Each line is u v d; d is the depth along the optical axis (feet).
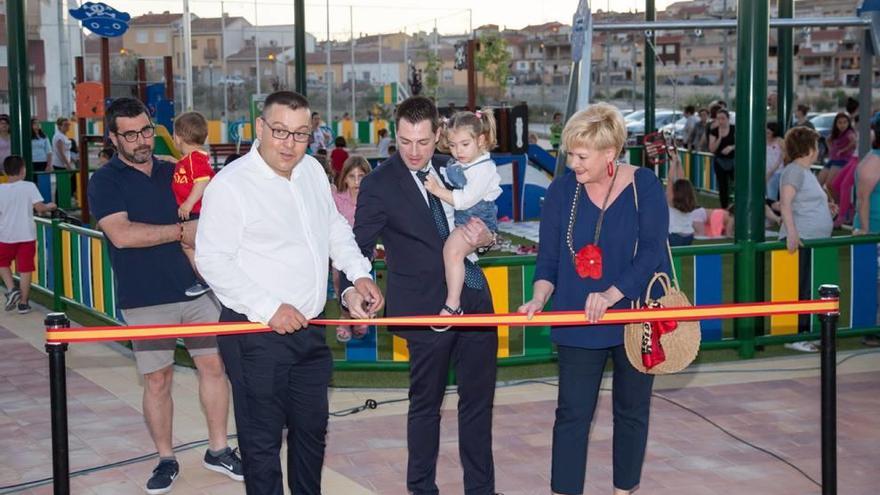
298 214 14.58
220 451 19.47
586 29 36.24
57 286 34.91
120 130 17.89
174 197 18.60
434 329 16.38
